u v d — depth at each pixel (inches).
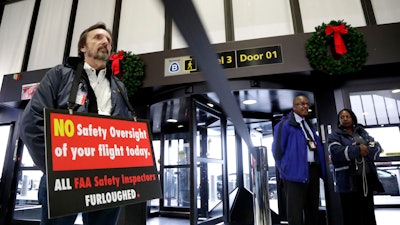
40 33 169.9
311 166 82.8
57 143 28.7
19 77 150.9
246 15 135.9
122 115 44.8
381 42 103.9
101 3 163.8
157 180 39.1
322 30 104.3
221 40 134.5
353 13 123.3
